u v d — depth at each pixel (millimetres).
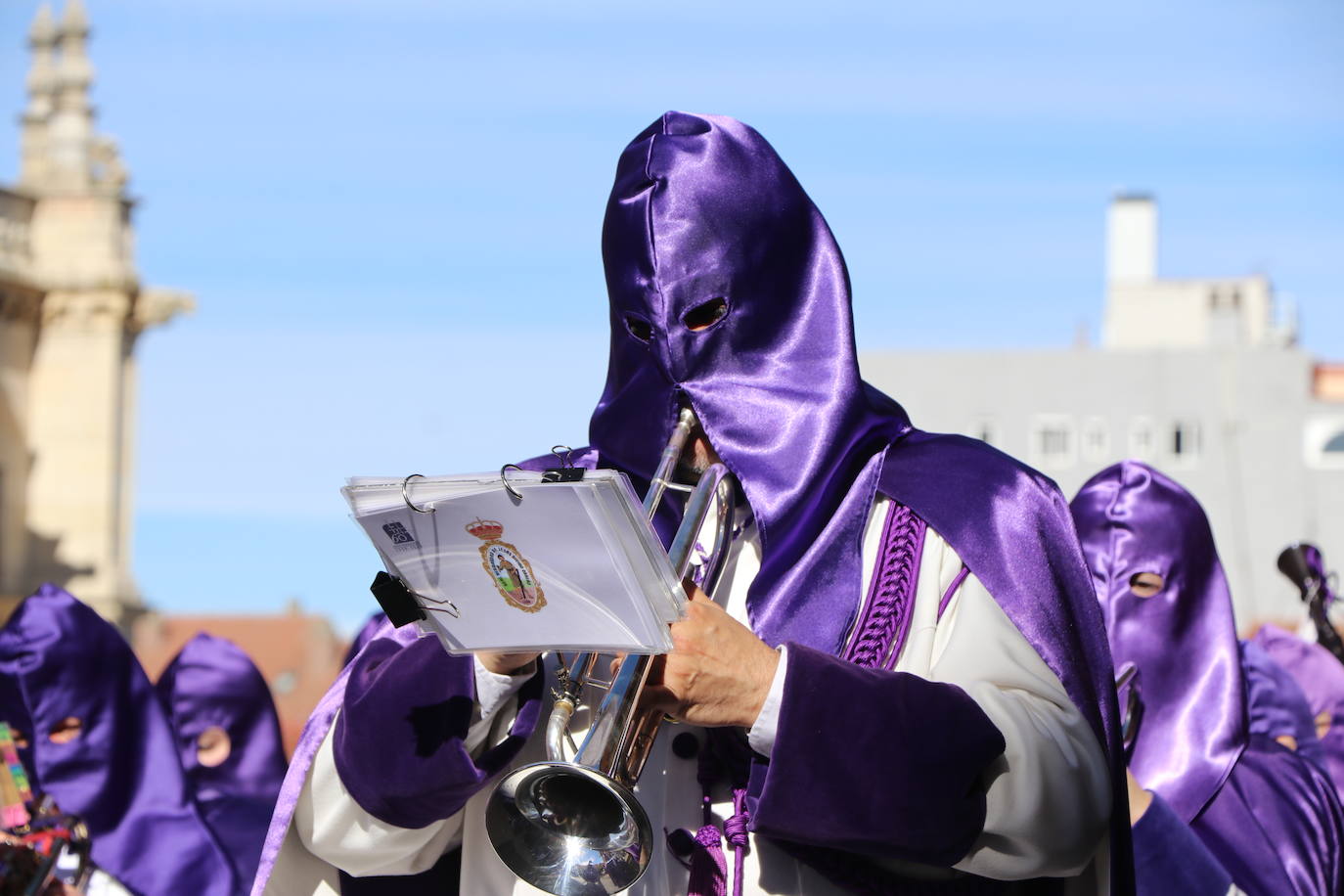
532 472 6535
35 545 59500
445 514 6645
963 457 7695
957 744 6848
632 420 7781
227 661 14555
